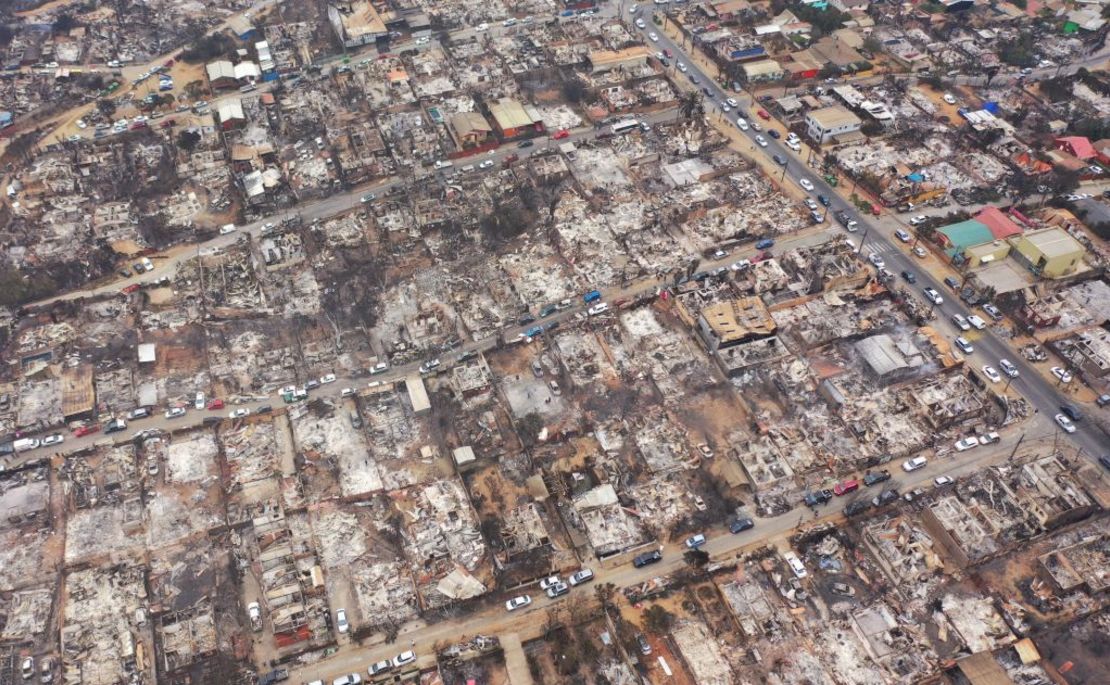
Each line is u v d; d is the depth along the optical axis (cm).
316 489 12794
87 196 18588
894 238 16838
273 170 18888
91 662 10819
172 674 10662
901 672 10450
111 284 16338
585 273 16375
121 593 11519
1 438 13438
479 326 15312
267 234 17350
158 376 14575
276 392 14262
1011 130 19425
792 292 15675
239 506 12544
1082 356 14212
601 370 14512
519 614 11169
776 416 13650
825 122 19300
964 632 10838
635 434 13438
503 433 13512
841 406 13600
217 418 13788
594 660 10706
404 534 12169
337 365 14688
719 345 14488
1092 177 18212
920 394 13688
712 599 11300
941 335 14800
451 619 11144
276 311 15788
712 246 16825
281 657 10756
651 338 15038
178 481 12938
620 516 12219
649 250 16900
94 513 12506
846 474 12731
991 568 11512
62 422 13675
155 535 12231
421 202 17850
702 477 12731
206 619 11156
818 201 17875
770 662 10619
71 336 15212
